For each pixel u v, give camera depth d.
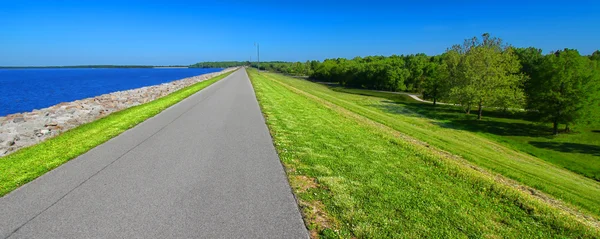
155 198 4.73
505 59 30.72
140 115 12.16
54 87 48.28
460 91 31.84
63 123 10.20
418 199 5.08
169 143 8.06
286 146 7.98
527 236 4.28
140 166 6.21
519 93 28.83
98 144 7.85
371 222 4.20
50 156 6.69
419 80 60.69
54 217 4.10
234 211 4.37
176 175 5.74
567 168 17.70
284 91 26.89
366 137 9.95
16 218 4.06
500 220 4.67
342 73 82.56
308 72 119.50
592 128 27.64
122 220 4.05
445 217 4.54
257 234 3.81
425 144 11.94
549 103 26.17
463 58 33.97
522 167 12.77
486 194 5.61
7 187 5.00
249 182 5.46
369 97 51.41
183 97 19.11
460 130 26.48
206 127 10.18
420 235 3.97
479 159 11.65
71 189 5.01
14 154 6.80
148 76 96.50
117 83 58.97
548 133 26.17
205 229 3.88
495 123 30.16
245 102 17.14
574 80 24.98
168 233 3.77
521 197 5.49
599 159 19.30
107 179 5.48
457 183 6.05
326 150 7.86
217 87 27.98
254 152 7.37
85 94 36.69
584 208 7.74
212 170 6.04
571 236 4.41
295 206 4.57
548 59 29.59
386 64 68.88
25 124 9.63
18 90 42.25
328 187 5.32
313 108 16.66
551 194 8.45
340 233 3.90
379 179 5.90
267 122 11.30
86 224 3.94
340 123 12.46
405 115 33.50
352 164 6.76
